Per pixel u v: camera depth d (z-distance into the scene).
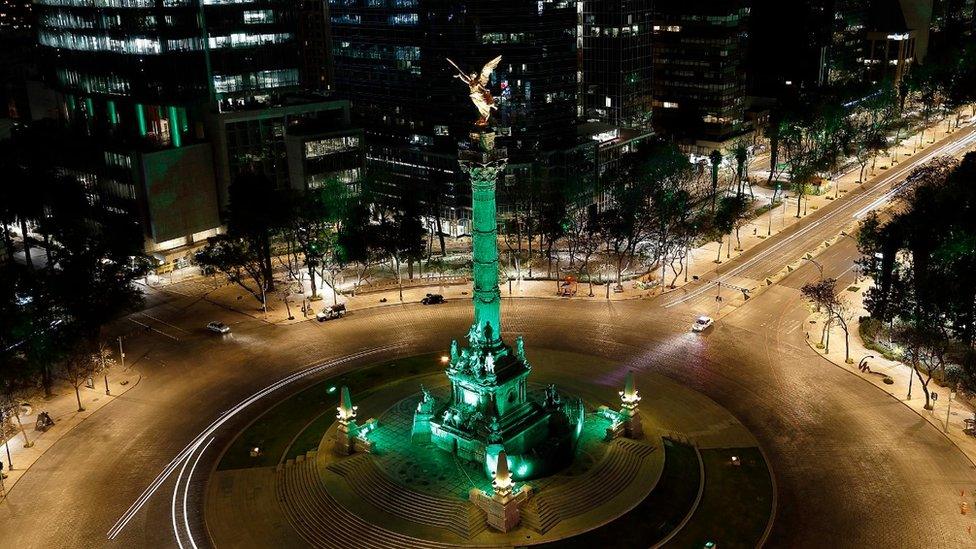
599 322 142.75
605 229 164.12
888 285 132.50
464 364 100.25
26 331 112.94
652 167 190.12
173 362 131.38
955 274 119.25
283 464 99.75
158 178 176.88
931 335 111.38
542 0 187.62
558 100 198.25
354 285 166.00
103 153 183.12
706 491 91.62
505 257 183.12
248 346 137.00
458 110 196.12
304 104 194.75
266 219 154.25
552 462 95.81
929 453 98.06
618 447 98.00
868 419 106.44
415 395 114.81
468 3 185.50
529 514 86.75
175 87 183.00
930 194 138.38
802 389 115.19
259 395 118.88
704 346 130.75
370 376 123.56
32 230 196.75
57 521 90.19
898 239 131.88
